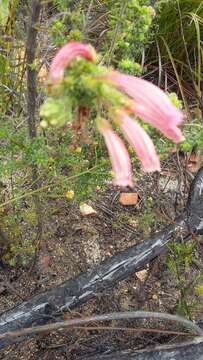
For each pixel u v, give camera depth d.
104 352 0.28
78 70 0.13
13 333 0.23
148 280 0.32
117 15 0.20
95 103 0.14
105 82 0.13
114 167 0.14
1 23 0.27
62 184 0.24
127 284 0.32
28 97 0.22
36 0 0.19
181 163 0.36
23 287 0.31
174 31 0.37
